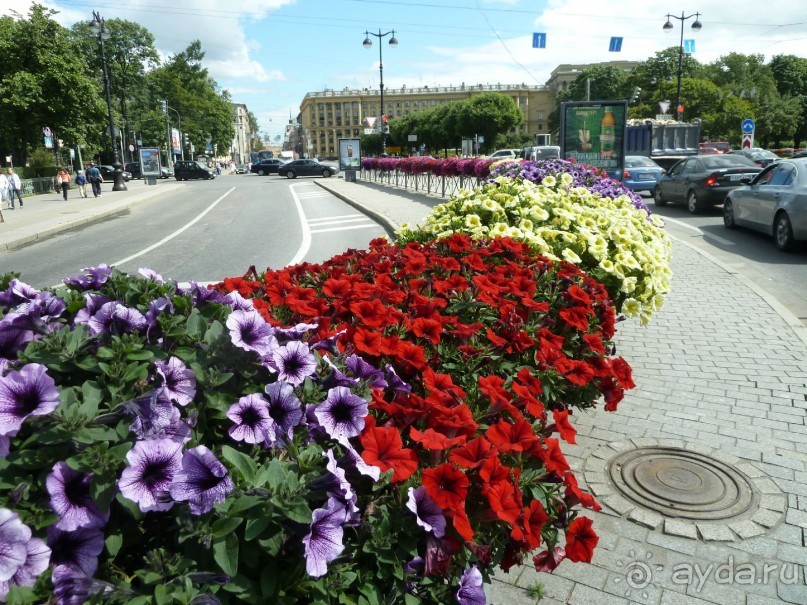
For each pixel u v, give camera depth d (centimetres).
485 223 605
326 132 16725
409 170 2891
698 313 754
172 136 7338
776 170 1236
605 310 405
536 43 3053
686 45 4425
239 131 17962
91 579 142
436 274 421
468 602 189
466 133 8306
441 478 192
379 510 186
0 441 152
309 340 264
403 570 184
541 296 393
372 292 346
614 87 9438
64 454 157
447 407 234
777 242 1162
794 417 472
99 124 4384
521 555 219
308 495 169
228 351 198
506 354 330
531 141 10188
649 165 2270
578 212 604
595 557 324
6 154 4266
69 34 4197
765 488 376
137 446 156
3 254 1496
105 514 151
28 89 3806
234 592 153
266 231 1720
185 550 159
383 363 272
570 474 226
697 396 515
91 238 1725
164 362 185
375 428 200
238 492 158
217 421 194
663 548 329
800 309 789
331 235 1564
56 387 164
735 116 6850
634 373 570
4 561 128
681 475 392
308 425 195
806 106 8975
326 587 166
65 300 244
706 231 1410
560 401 337
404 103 16475
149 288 246
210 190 3962
